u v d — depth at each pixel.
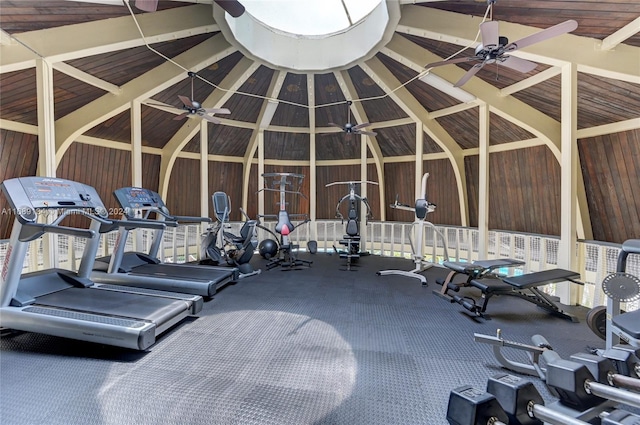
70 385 2.10
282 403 1.95
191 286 4.03
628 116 3.98
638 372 1.66
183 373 2.28
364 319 3.39
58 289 3.28
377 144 7.68
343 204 8.61
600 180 4.65
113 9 3.54
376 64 5.46
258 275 5.43
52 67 3.80
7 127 4.41
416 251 6.02
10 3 3.05
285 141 7.93
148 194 4.75
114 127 5.66
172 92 5.55
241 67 5.45
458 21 3.86
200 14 4.19
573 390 1.27
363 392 2.08
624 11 2.97
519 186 5.95
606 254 3.85
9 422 1.74
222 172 8.01
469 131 6.09
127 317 2.72
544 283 3.40
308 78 5.99
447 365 2.43
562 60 3.55
